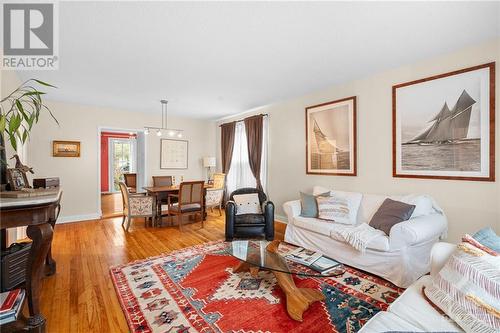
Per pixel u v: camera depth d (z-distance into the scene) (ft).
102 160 32.01
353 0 5.95
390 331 3.78
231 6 6.19
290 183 15.28
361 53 8.93
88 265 9.35
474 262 4.14
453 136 8.82
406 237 7.46
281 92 13.65
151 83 12.04
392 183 10.53
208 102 15.84
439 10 6.38
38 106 5.82
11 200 4.92
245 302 6.83
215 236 13.20
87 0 5.91
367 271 8.43
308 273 6.36
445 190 9.09
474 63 8.36
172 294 7.25
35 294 5.08
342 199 10.68
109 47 8.31
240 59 9.36
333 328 5.73
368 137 11.31
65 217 15.96
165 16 6.59
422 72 9.57
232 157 20.11
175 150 20.81
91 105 16.76
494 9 6.31
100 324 5.95
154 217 15.07
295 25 7.06
